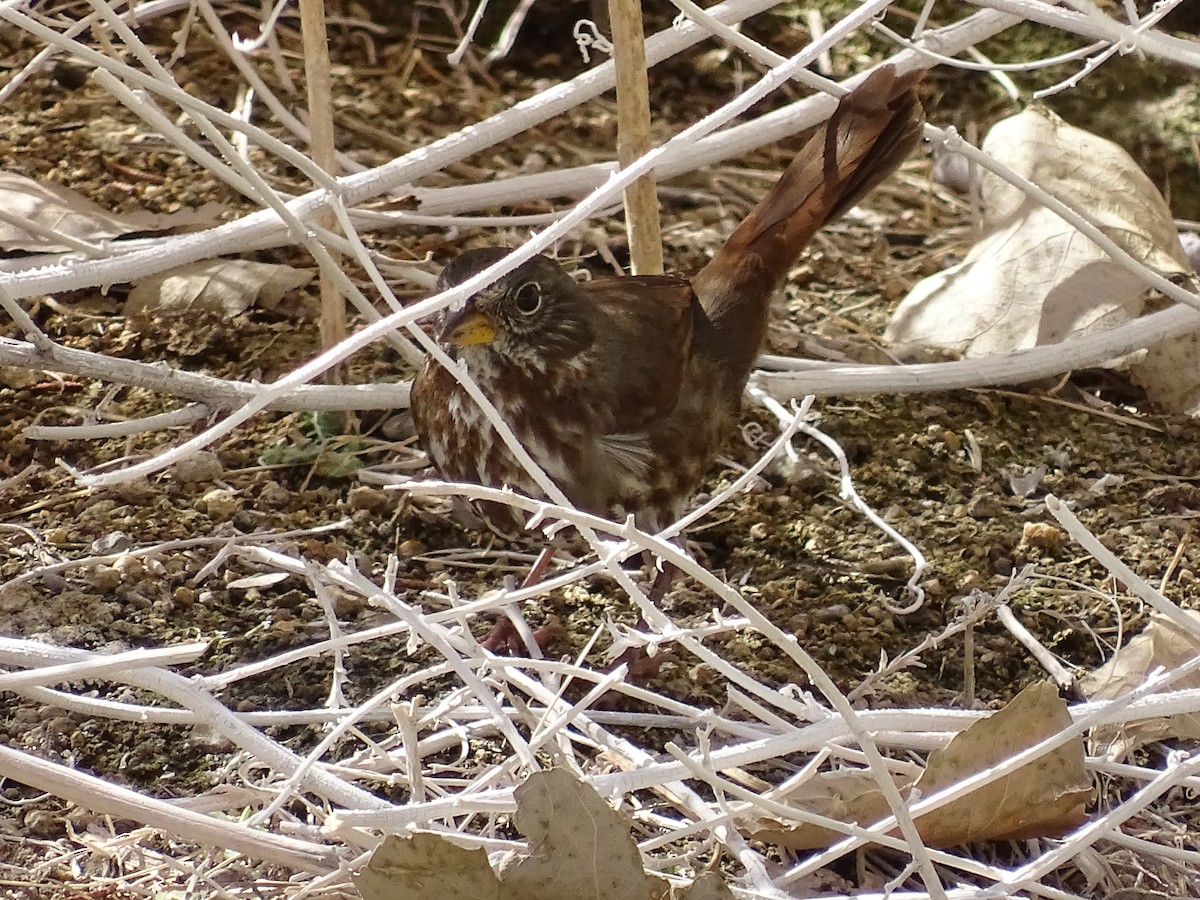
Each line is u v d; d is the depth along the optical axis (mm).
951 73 10867
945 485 7551
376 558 6820
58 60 9695
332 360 4387
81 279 6742
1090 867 5238
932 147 10555
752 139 8141
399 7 11188
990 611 6586
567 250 9039
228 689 5938
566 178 8555
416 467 7328
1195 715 5723
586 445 6176
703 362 6613
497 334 5941
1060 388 8289
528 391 6074
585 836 4434
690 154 8047
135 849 5137
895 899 4793
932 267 9336
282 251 8523
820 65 10742
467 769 5562
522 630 6098
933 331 8406
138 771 5512
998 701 6211
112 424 6797
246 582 6445
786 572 6926
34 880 4984
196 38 10328
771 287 6918
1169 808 5672
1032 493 7551
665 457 6363
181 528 6789
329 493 7141
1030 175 8734
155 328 7930
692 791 5254
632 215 7160
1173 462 7824
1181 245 8781
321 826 5062
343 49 10742
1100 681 6074
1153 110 10500
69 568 6414
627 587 4742
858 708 6039
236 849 4746
